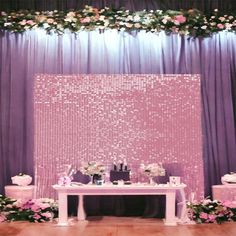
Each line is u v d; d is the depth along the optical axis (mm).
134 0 7031
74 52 6891
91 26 6719
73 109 6754
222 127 6879
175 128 6750
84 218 6324
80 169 6328
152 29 6742
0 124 6836
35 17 6750
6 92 6871
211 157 6836
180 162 6707
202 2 7039
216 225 5863
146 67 6871
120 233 5383
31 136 6781
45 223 6031
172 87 6812
